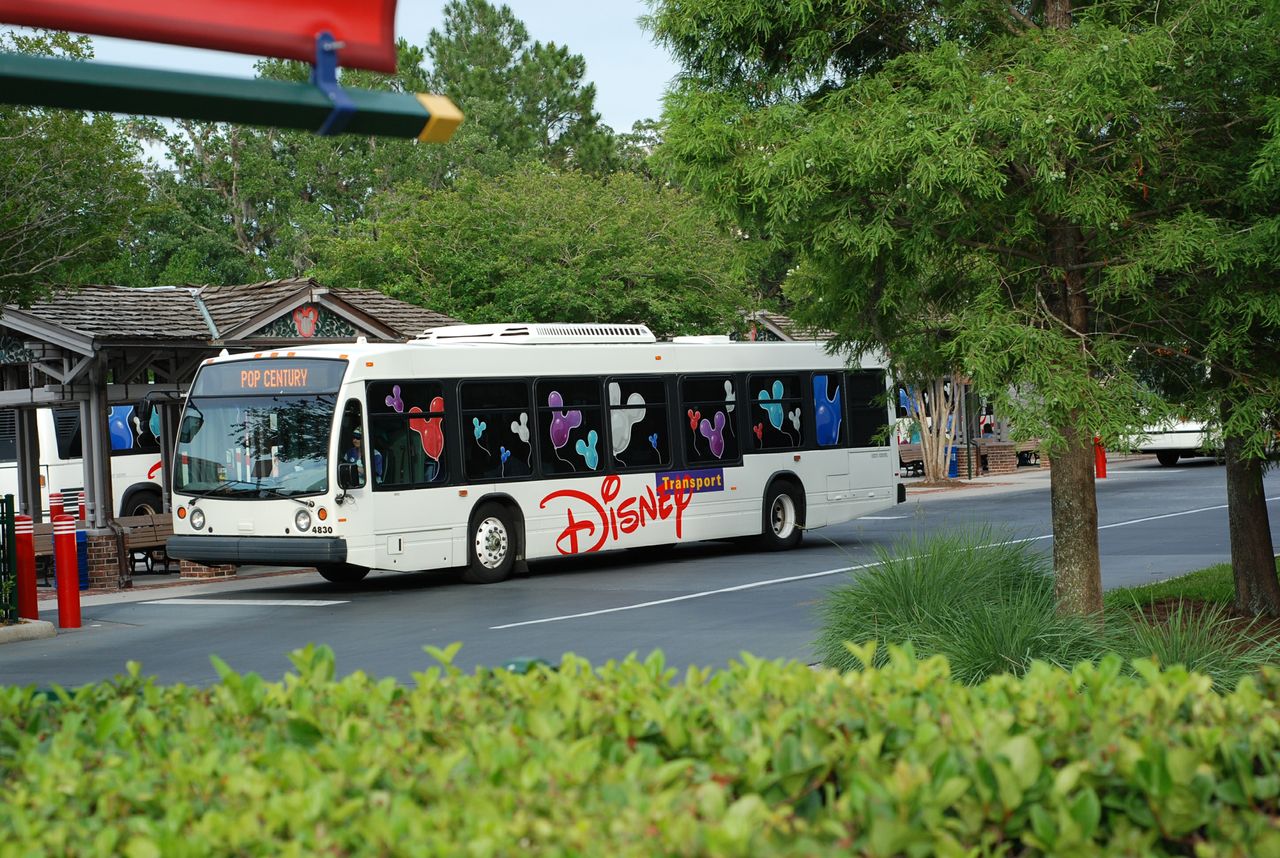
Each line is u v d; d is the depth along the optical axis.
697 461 21.97
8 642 14.87
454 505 19.16
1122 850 3.30
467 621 15.20
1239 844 3.32
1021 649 9.30
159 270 57.94
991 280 10.22
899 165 9.64
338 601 17.69
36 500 25.25
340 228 52.12
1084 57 9.37
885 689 4.57
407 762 3.91
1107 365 10.39
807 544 23.75
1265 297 9.95
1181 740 3.93
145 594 19.75
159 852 3.15
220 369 19.19
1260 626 11.66
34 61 3.87
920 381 12.77
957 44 10.56
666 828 3.10
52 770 3.84
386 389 18.67
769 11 10.76
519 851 3.05
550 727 4.07
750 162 10.18
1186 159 10.47
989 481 37.88
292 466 18.48
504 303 37.97
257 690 4.83
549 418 20.31
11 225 18.23
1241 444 12.14
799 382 23.47
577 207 39.31
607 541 20.78
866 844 3.23
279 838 3.38
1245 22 10.12
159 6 4.23
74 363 22.22
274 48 4.41
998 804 3.47
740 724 4.09
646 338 21.91
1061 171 9.52
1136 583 15.73
